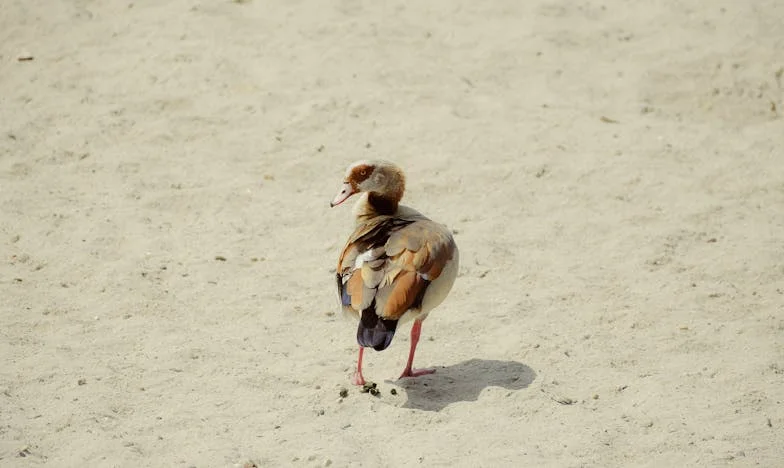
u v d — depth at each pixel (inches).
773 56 787.4
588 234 576.1
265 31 828.6
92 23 836.6
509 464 369.1
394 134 689.0
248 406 409.7
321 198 615.2
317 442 383.6
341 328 480.1
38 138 671.1
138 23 839.1
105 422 391.2
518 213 599.8
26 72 761.0
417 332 431.8
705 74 774.5
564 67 789.9
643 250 556.7
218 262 538.0
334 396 419.5
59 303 488.1
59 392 410.9
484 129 698.2
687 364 446.0
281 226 582.2
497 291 513.7
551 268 538.0
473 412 407.5
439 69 780.6
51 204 591.2
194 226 577.3
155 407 406.0
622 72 782.5
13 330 460.1
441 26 846.5
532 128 701.9
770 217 595.5
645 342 466.3
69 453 368.5
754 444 383.6
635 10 871.7
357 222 460.1
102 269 522.9
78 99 726.5
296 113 712.4
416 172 641.6
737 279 524.1
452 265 416.8
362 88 747.4
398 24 845.2
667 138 696.4
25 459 362.0
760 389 422.9
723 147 685.9
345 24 840.9
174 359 443.5
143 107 717.9
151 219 581.3
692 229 580.4
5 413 391.2
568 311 494.6
